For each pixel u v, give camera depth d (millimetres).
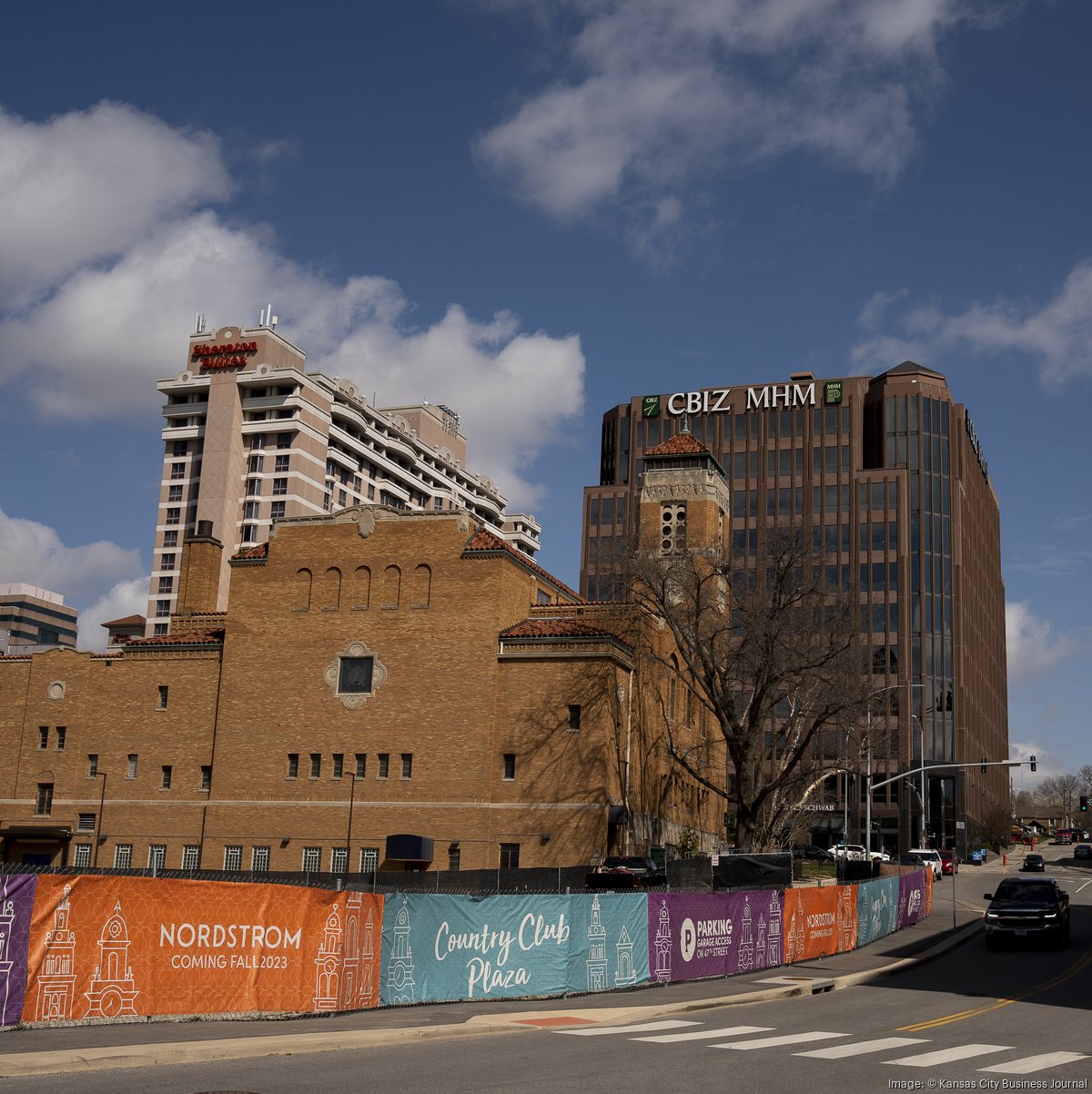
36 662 64438
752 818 55000
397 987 21641
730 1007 24766
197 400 152750
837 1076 15859
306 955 19766
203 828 58594
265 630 59781
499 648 55656
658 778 61281
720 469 73000
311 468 148875
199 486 148125
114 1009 17172
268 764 58031
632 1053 17453
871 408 138750
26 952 16219
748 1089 14711
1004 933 39062
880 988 28844
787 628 57594
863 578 129750
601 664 54031
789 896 33531
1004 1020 22469
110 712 62469
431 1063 15953
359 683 57531
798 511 133500
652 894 27516
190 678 61469
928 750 123250
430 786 54938
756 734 56188
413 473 177750
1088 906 63188
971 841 128125
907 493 131125
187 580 69000
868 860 69125
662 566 59594
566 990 24703
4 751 63750
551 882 42875
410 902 22047
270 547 60750
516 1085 14336
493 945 23609
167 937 17922
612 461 146750
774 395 138125
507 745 54469
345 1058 16250
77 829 61281
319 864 55906
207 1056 15547
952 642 127250
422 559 57875
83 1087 13148
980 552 150375
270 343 151875
